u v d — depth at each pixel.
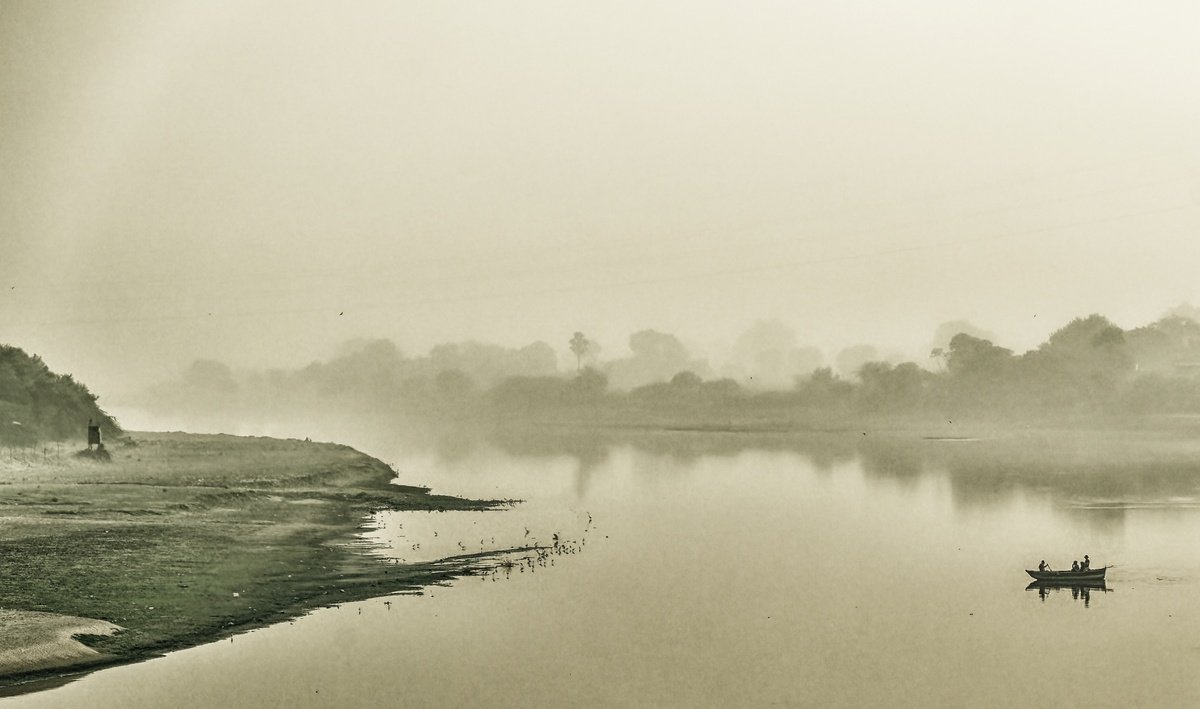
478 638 43.50
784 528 74.94
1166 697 37.25
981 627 46.88
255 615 44.91
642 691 37.69
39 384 97.44
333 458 101.75
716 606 50.16
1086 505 86.94
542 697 36.88
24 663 37.69
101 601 44.91
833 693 37.81
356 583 51.22
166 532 60.44
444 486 94.19
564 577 55.16
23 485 76.00
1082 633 45.84
